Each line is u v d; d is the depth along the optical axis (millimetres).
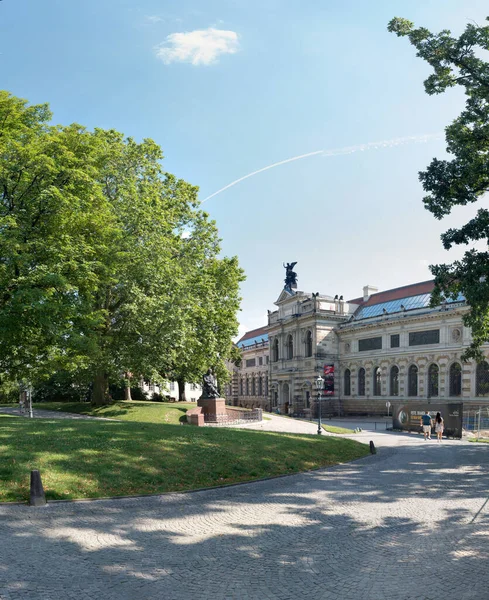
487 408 58656
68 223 28766
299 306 91438
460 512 15578
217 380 61750
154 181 48500
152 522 14188
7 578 9930
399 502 16953
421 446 36469
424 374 69438
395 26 29844
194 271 48188
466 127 30938
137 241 42062
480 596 9414
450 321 66312
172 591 9633
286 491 18656
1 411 55844
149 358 44375
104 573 10398
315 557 11562
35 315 26031
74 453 19484
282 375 94750
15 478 16391
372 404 78688
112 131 45844
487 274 26953
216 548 12102
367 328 80312
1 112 29641
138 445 21812
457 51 28625
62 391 71375
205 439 24859
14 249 25484
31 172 26688
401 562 11219
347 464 25688
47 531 12906
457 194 30062
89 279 29766
